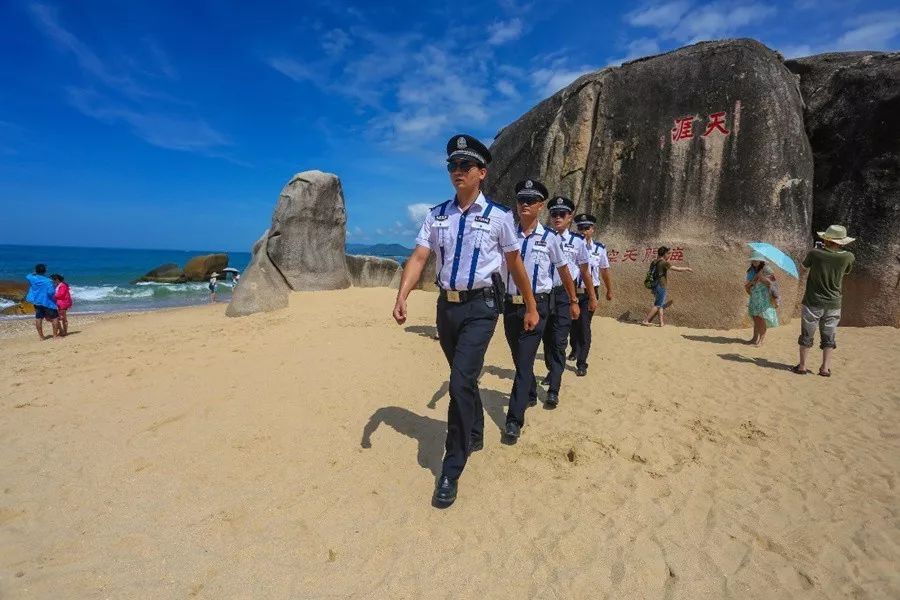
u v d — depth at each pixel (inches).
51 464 134.3
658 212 368.2
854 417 173.5
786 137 337.7
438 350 257.8
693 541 105.3
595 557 100.3
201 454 139.9
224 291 1011.3
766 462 139.6
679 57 374.9
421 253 127.4
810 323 226.2
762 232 332.5
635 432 158.9
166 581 92.1
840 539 106.1
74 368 235.9
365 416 166.7
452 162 120.0
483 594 90.8
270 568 96.0
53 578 92.0
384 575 95.1
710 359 256.4
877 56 369.1
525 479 129.1
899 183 333.4
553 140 427.5
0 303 752.3
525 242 159.3
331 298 453.1
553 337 183.0
